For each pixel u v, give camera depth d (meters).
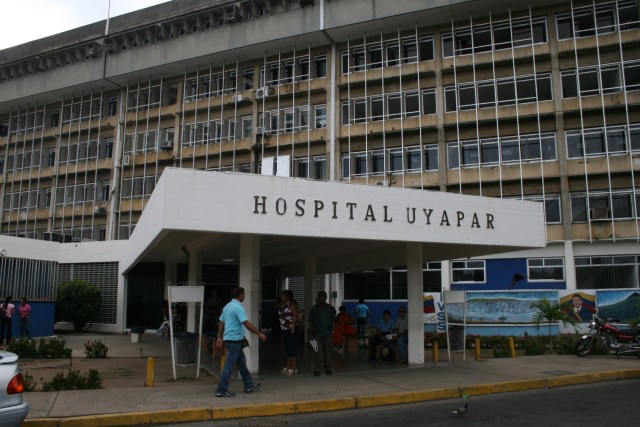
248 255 12.32
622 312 25.73
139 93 41.03
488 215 13.49
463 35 32.97
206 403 9.14
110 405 8.90
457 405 9.78
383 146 33.16
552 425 8.07
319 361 12.23
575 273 29.00
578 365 13.99
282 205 11.12
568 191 29.56
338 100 34.69
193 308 19.56
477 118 31.45
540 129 30.44
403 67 33.53
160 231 10.82
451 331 15.45
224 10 37.12
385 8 32.78
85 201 41.59
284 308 12.69
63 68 42.62
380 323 15.72
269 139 35.94
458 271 31.17
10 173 45.81
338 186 11.74
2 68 45.12
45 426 7.87
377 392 10.22
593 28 30.59
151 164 39.44
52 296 24.11
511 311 23.34
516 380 11.66
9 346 15.98
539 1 31.12
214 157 37.69
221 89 38.66
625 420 8.37
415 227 12.44
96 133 42.25
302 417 8.84
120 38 40.66
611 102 29.38
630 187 28.75
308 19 34.59
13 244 21.95
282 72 36.75
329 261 22.14
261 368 13.48
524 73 31.23
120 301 29.28
